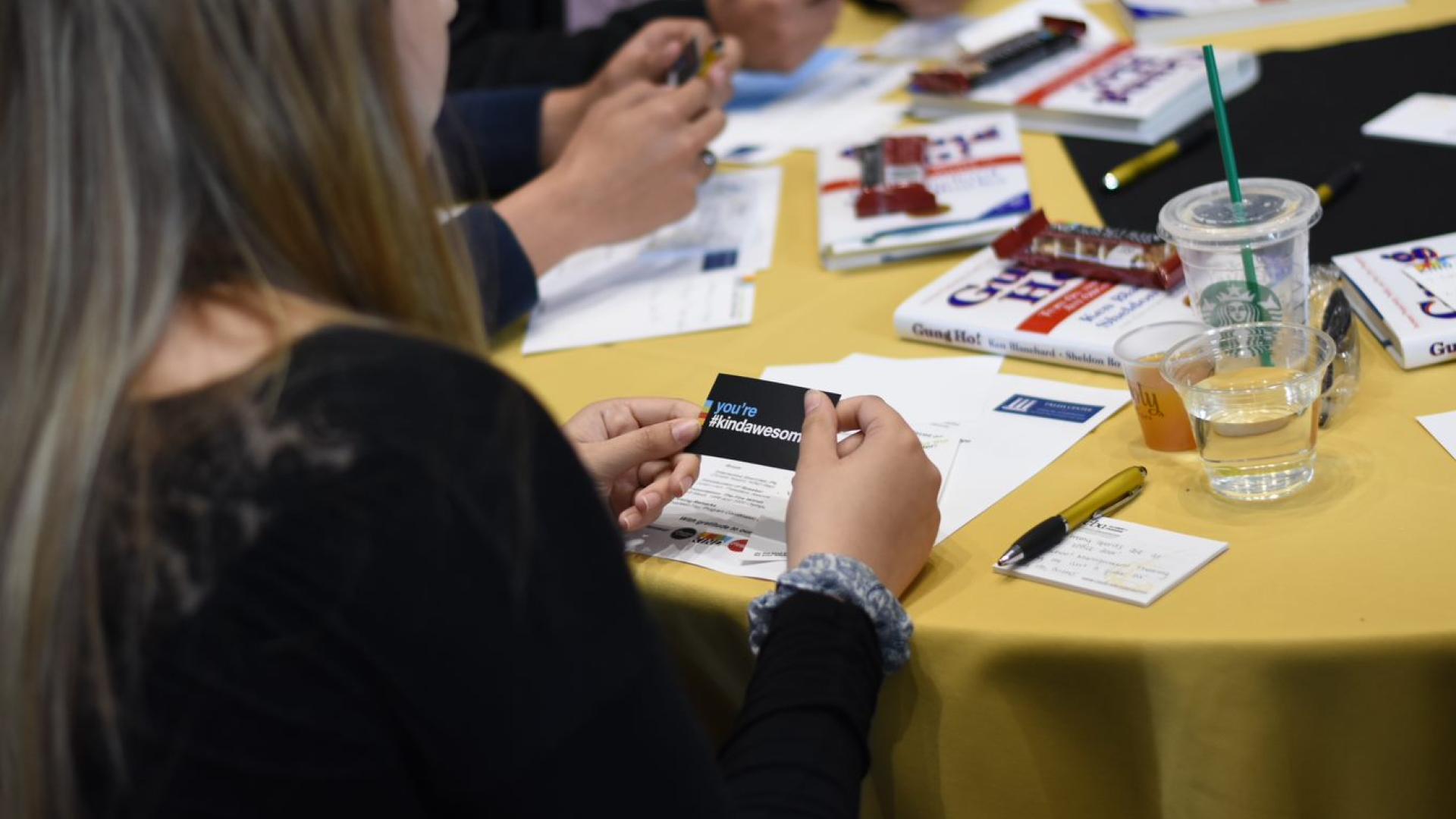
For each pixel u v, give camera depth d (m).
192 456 0.46
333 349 0.48
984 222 1.25
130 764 0.46
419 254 0.55
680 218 1.36
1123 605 0.73
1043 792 0.76
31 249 0.45
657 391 1.08
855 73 1.81
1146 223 1.23
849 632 0.69
